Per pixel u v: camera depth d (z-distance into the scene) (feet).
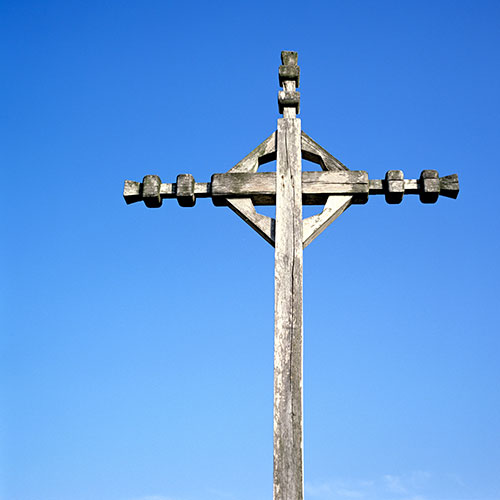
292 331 22.80
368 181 25.45
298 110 27.20
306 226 24.59
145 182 26.43
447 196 25.93
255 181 25.63
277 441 21.52
